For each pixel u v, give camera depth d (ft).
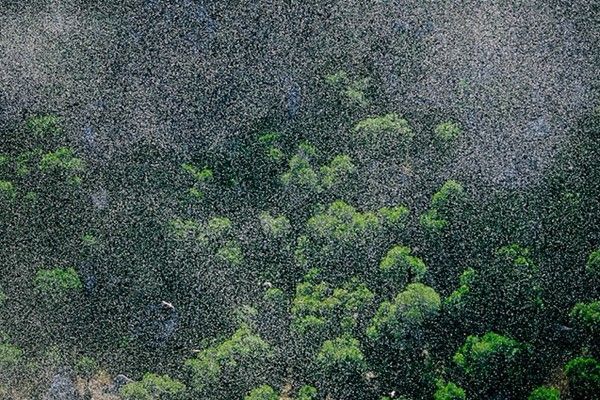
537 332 192.85
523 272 194.29
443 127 235.40
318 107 257.14
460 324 192.65
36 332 211.61
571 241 209.46
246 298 211.61
